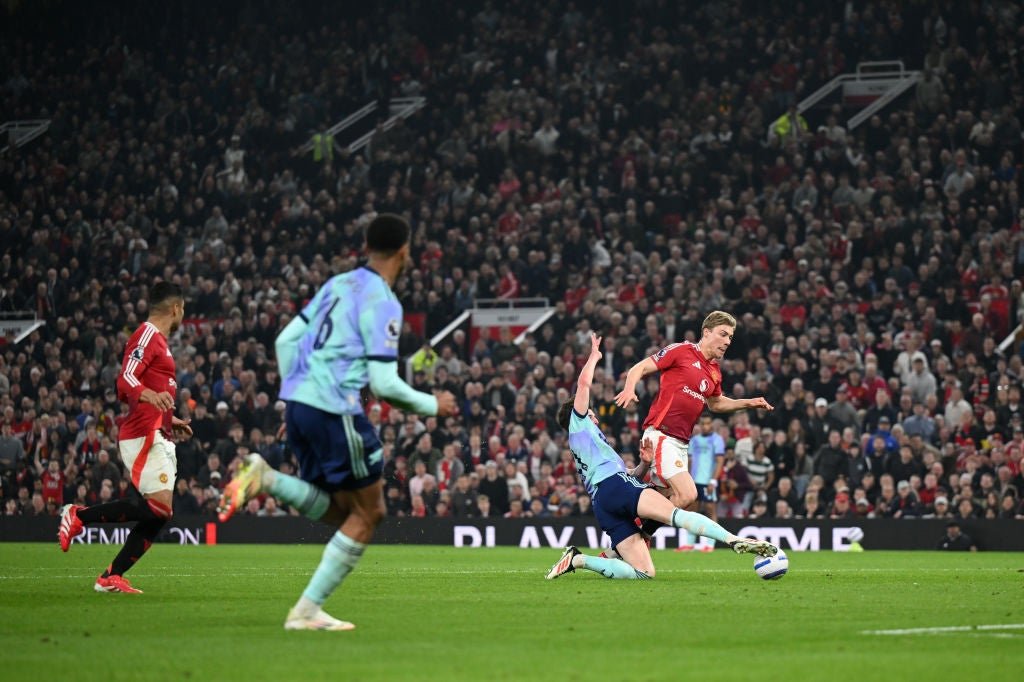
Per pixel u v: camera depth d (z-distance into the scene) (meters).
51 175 69.44
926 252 50.50
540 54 66.62
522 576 21.47
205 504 45.41
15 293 63.75
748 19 63.91
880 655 10.51
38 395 53.78
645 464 22.64
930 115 57.19
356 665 9.84
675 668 9.71
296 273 58.50
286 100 70.44
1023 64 58.12
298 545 42.00
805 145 58.28
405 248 12.77
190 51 73.12
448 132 64.94
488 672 9.48
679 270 52.03
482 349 50.97
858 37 62.56
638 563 20.09
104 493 45.75
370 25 71.81
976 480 39.22
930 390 43.84
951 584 19.12
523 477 43.06
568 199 58.19
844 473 40.31
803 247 51.81
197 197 66.00
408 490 44.88
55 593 17.06
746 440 41.38
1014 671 9.60
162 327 18.17
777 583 19.17
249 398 50.28
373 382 12.19
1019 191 53.44
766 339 47.03
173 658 10.22
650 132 60.44
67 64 74.31
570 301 54.59
